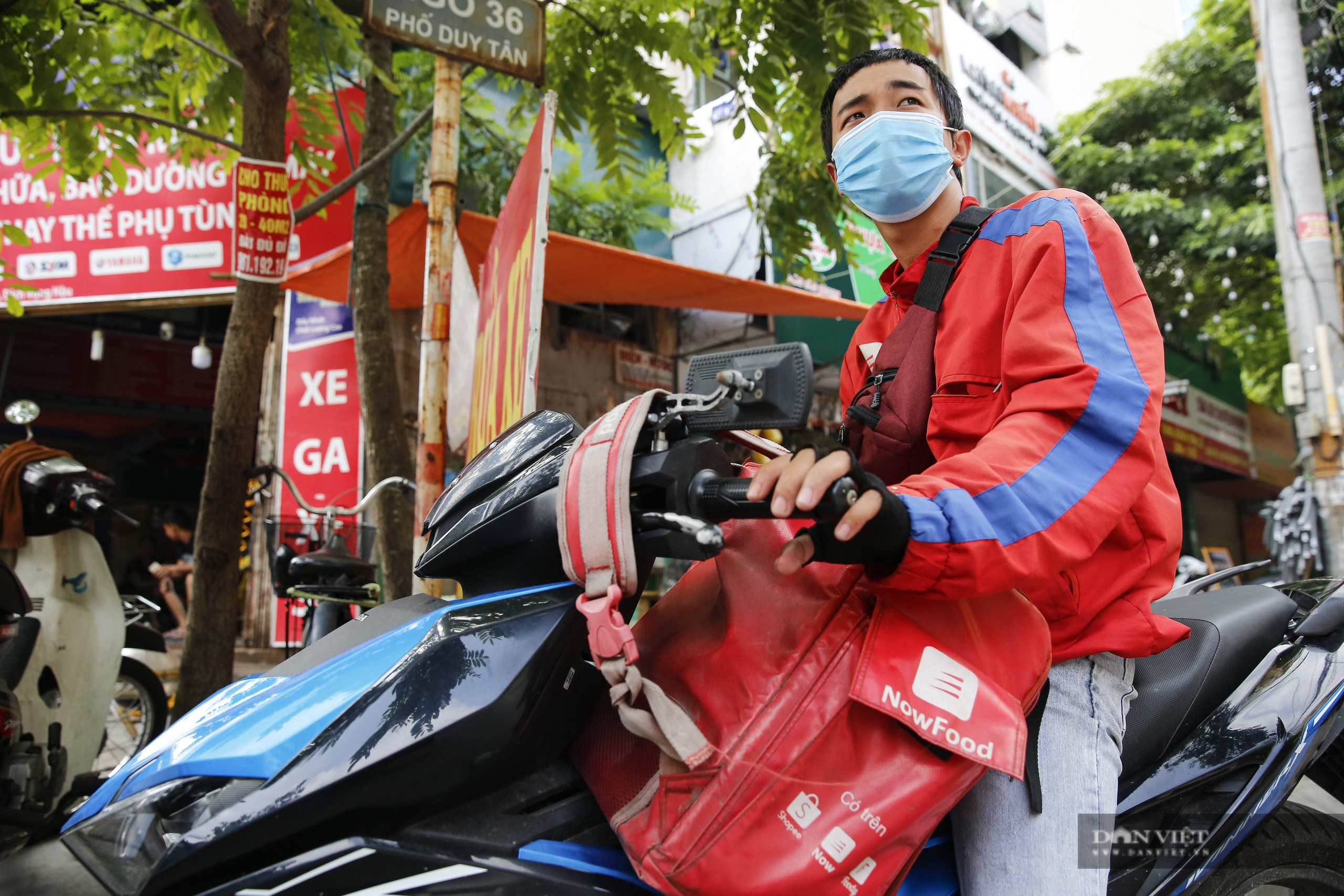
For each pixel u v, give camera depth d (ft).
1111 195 33.86
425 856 2.61
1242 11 33.24
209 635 10.32
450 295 9.61
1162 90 34.71
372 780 2.60
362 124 18.69
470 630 2.90
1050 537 2.60
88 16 12.96
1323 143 23.47
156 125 14.26
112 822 3.06
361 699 2.74
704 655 2.95
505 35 9.37
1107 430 2.83
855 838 2.53
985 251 3.73
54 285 19.49
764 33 12.92
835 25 11.89
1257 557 47.65
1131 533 3.50
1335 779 4.83
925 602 2.87
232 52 10.16
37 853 4.89
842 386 4.90
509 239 7.95
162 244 19.38
